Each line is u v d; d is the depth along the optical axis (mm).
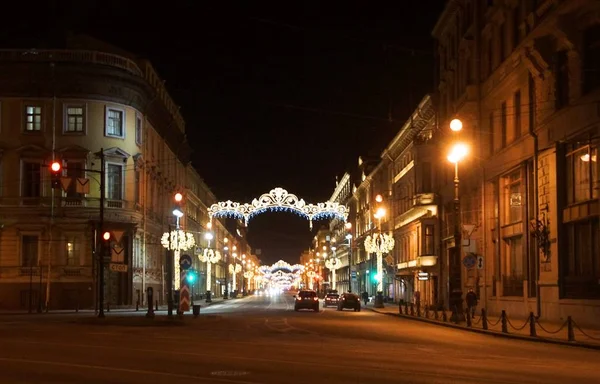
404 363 16641
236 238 153500
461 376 14172
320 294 133250
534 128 35719
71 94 54500
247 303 84375
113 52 61656
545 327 30938
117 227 54969
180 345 21328
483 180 44531
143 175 60844
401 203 71500
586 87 30547
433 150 57781
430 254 57844
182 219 83125
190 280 48781
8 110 54031
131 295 56469
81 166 54312
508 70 39312
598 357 19359
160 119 67750
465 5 48812
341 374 14234
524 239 37500
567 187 32812
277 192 61594
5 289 53125
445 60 55469
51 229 53562
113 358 17219
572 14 30859
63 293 53500
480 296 44969
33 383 12883
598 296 29719
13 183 53594
